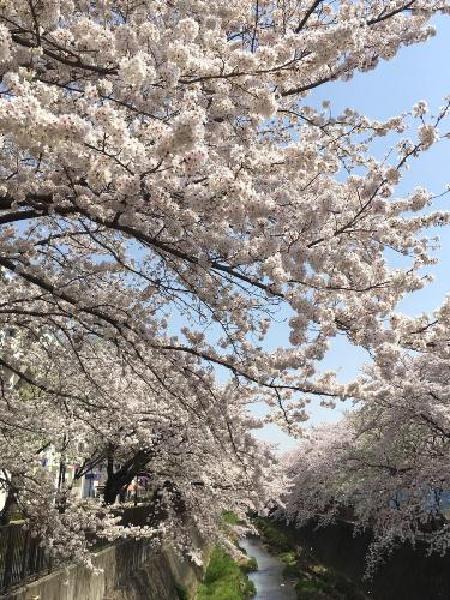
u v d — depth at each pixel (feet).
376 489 51.03
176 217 14.25
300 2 20.83
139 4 17.95
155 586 51.49
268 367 19.30
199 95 15.37
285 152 15.85
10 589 24.29
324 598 71.46
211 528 52.60
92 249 25.00
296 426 25.08
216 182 12.86
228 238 15.20
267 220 15.37
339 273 16.47
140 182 13.16
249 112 16.17
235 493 49.96
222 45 15.39
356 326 16.93
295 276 15.76
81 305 18.53
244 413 25.29
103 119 11.44
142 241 16.55
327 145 20.98
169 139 11.07
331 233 16.33
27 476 27.91
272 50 14.84
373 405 49.08
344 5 20.68
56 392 24.36
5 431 28.35
